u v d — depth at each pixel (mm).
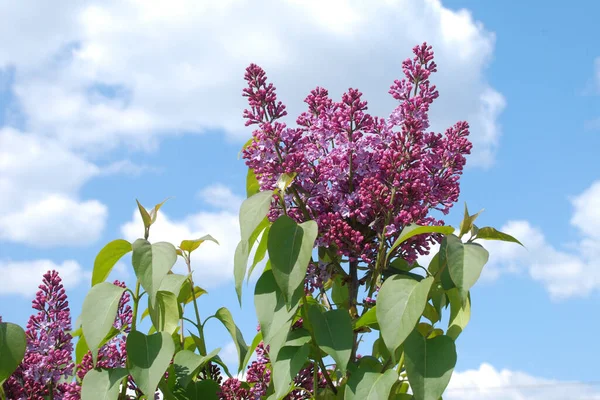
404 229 992
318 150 1081
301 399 1072
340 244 1029
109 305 980
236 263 1006
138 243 987
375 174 1059
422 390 941
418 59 1089
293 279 946
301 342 997
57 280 1089
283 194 992
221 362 1157
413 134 1055
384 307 959
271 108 1035
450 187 1075
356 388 962
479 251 963
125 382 1038
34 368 1053
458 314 1044
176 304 1057
